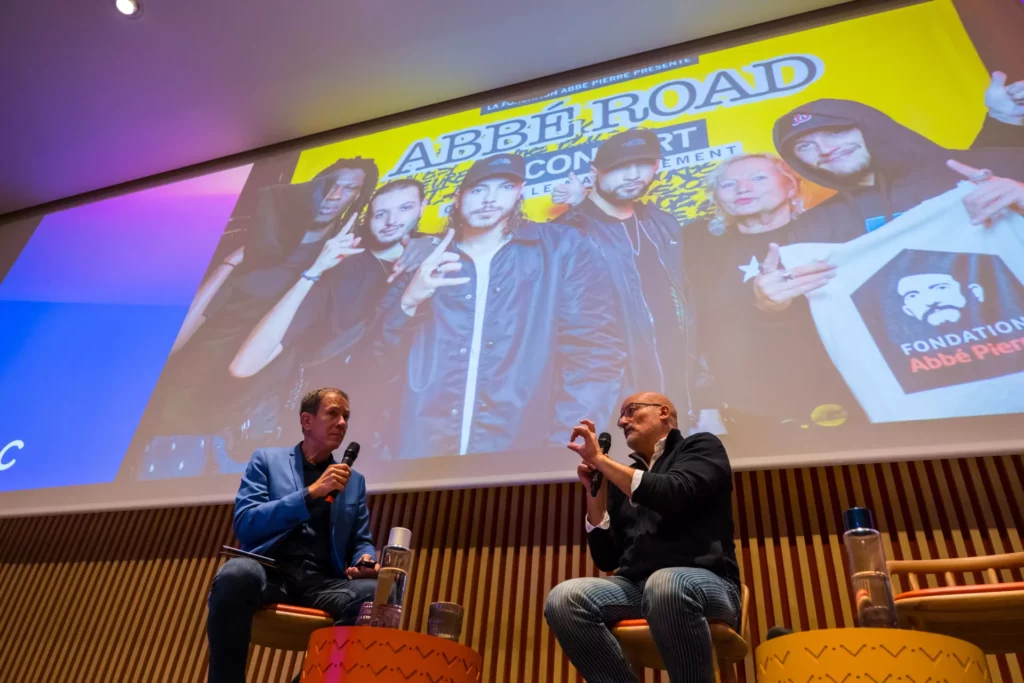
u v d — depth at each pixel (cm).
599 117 365
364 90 416
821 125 311
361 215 380
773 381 251
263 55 401
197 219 429
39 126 447
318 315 344
